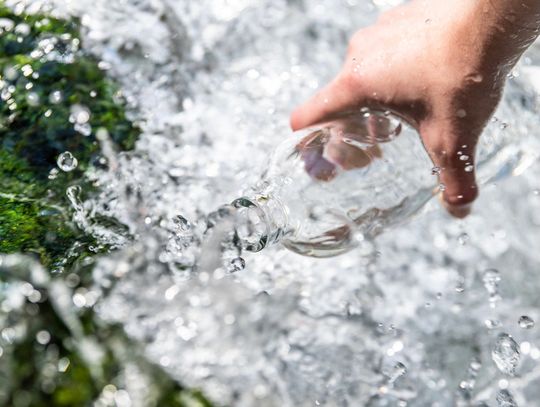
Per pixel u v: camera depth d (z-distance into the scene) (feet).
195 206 2.40
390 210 2.27
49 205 2.30
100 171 2.36
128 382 2.88
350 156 2.22
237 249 2.11
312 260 2.78
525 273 2.89
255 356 2.84
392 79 2.23
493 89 2.21
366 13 3.08
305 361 2.81
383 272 2.82
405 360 2.78
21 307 2.85
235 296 2.81
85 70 2.43
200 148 2.49
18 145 2.31
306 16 2.96
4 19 2.41
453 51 2.19
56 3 2.47
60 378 2.89
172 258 2.34
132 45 2.53
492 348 2.79
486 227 2.92
